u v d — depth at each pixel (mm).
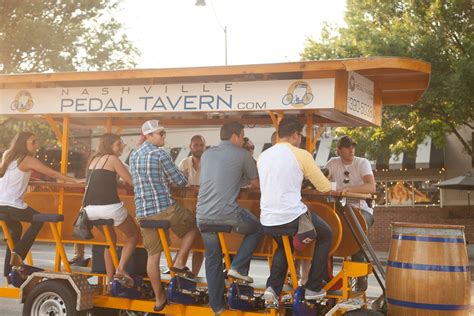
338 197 7094
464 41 20781
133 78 7801
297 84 7328
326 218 7289
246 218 7125
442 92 19969
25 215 8227
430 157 26844
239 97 7555
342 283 7246
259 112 7746
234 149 7215
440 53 20312
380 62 6973
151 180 7406
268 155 6910
